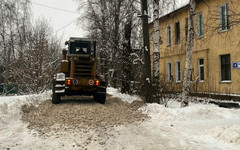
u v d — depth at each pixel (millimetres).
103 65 17062
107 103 10859
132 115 8258
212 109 8617
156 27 10969
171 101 13219
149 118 7863
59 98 10164
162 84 11562
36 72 16562
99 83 10578
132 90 13836
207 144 5180
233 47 13305
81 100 11781
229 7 13391
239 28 12844
